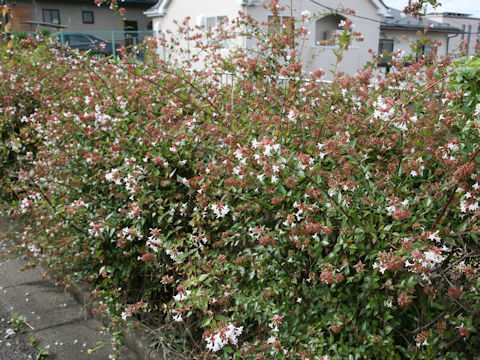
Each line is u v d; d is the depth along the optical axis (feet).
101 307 9.33
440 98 8.57
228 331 6.48
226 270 7.95
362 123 8.09
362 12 53.98
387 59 10.71
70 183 10.75
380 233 6.28
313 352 6.62
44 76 15.42
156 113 11.31
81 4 80.07
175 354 8.62
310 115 8.80
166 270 9.50
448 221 6.32
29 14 75.10
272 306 7.18
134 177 8.87
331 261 6.65
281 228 7.48
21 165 14.52
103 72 13.12
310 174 6.91
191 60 15.55
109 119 10.26
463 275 6.79
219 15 49.80
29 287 11.89
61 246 10.67
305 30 11.39
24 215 13.82
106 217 9.44
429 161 7.23
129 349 9.41
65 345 9.59
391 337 6.56
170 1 57.67
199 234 8.23
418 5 9.07
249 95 11.10
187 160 9.50
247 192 8.02
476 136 6.63
